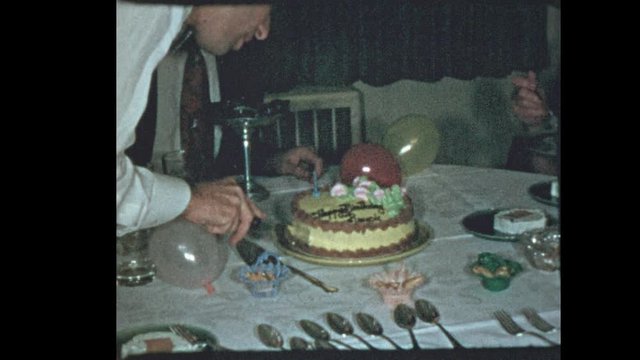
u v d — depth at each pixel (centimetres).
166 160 207
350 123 308
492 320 147
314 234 178
